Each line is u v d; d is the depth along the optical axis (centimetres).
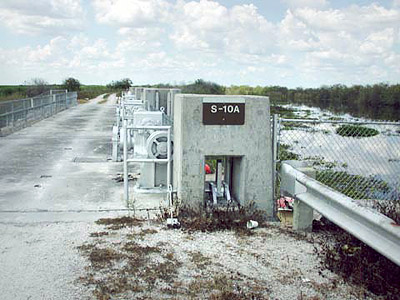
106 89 8406
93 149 1288
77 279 404
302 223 553
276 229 564
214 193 633
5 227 565
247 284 396
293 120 626
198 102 593
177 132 633
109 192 767
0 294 376
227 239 520
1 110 1603
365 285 386
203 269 429
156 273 416
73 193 759
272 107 3719
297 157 1090
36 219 604
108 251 470
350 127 1379
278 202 639
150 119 799
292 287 391
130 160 677
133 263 439
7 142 1414
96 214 630
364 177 920
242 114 602
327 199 466
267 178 618
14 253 470
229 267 436
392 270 395
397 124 632
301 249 489
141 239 514
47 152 1224
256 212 596
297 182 555
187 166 601
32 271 423
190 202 609
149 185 740
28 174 926
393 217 517
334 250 456
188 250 480
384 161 1077
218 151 605
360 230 394
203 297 371
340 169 996
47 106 2450
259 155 612
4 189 788
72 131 1755
